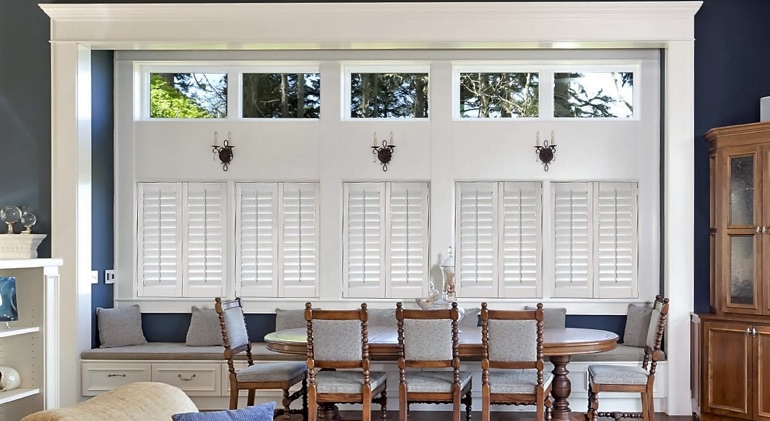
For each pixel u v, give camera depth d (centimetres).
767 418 543
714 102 625
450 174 688
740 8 626
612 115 696
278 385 543
